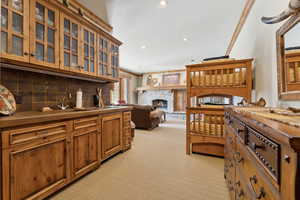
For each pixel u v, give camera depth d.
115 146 2.51
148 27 3.31
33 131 1.30
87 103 2.75
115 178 1.86
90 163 1.95
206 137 2.56
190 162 2.34
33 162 1.31
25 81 1.78
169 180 1.82
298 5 1.10
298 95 1.20
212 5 2.52
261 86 2.07
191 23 3.14
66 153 1.61
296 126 0.55
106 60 2.74
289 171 0.44
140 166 2.19
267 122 0.64
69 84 2.38
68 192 1.57
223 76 2.44
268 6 1.84
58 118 1.49
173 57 5.85
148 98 9.48
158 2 2.42
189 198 1.49
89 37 2.33
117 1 2.38
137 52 5.22
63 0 1.97
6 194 1.12
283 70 1.44
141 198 1.49
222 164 2.26
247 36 2.74
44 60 1.67
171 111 8.79
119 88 8.13
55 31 1.79
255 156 0.73
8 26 1.36
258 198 0.68
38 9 1.64
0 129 1.09
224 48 4.75
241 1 2.42
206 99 6.34
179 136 4.00
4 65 1.52
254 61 2.37
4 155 1.11
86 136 1.89
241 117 0.95
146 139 3.69
